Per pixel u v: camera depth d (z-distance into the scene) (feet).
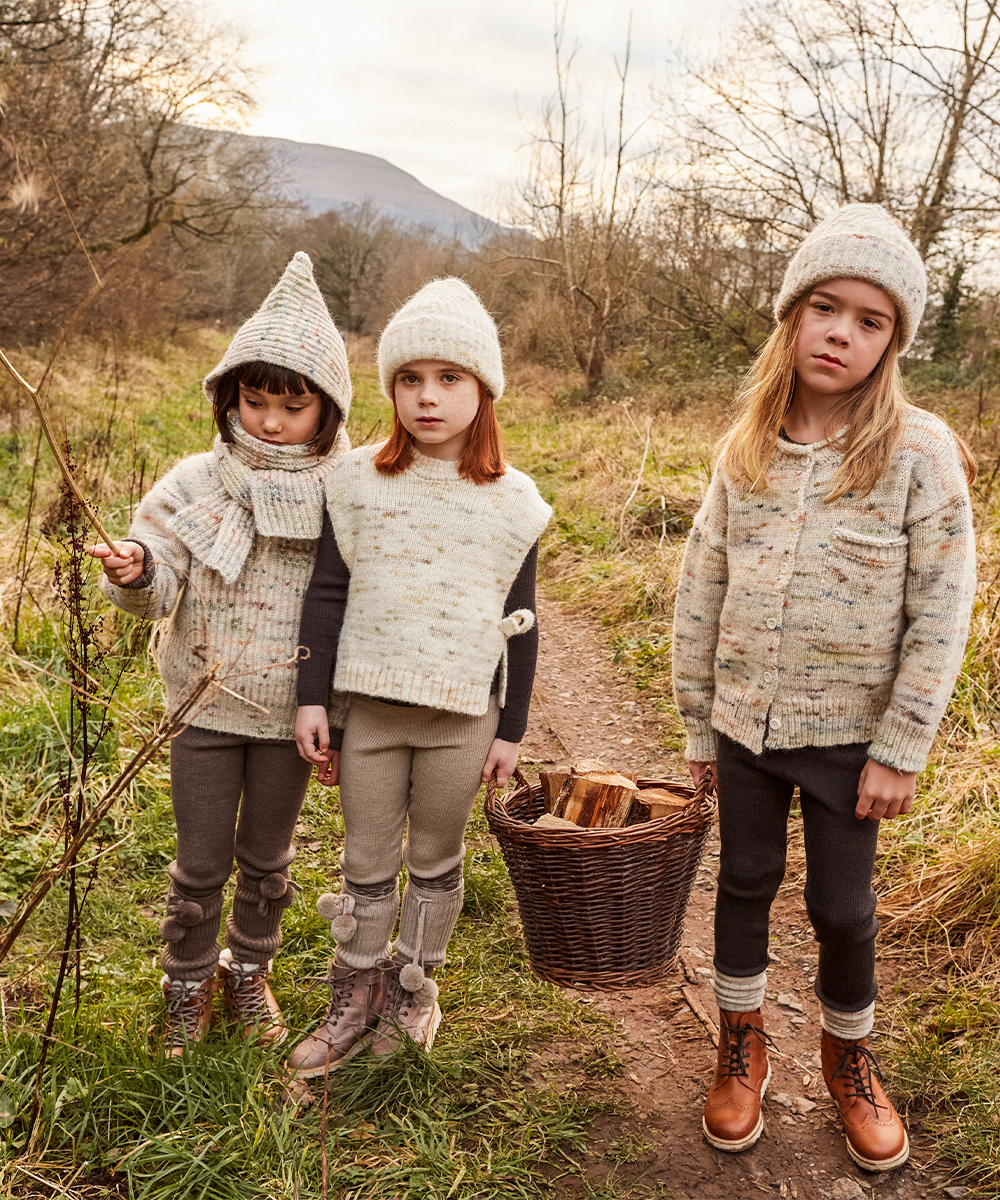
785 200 49.21
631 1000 8.52
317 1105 6.77
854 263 5.96
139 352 62.64
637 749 14.51
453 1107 6.88
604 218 61.16
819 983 6.87
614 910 6.59
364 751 7.08
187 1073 6.61
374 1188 6.07
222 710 6.98
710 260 58.44
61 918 8.98
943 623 5.99
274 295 6.97
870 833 6.46
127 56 44.39
